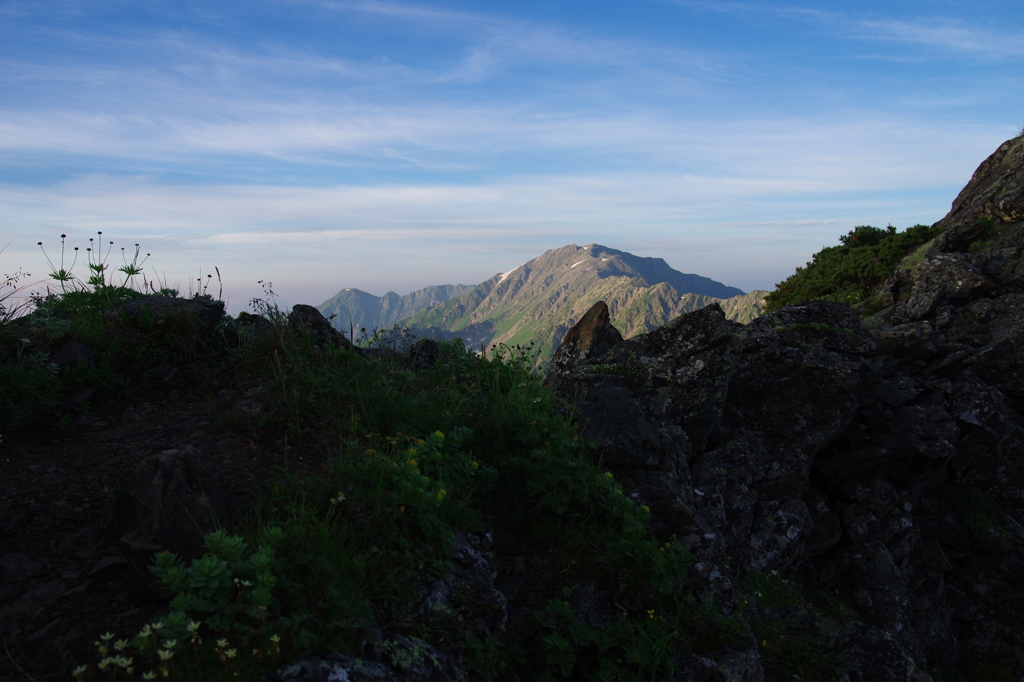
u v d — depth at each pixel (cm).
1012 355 1115
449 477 465
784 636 595
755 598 676
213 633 289
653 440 593
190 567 322
